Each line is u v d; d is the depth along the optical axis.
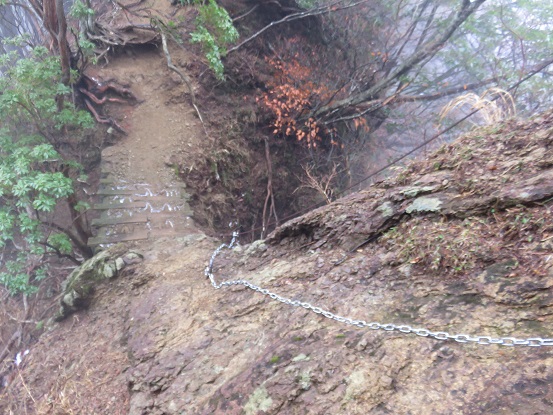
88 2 8.56
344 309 2.48
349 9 13.31
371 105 10.95
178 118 8.76
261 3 10.94
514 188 2.32
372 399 1.80
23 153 5.20
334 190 10.36
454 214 2.51
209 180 8.16
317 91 10.30
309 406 1.93
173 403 2.58
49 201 4.94
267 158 9.72
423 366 1.82
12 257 7.32
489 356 1.70
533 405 1.41
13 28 12.14
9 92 5.45
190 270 4.39
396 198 2.98
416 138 14.66
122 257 4.82
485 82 11.74
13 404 3.81
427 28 13.92
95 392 3.29
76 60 8.08
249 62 10.29
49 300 6.91
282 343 2.46
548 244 1.99
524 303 1.83
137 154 7.86
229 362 2.66
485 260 2.15
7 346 5.95
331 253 3.17
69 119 6.06
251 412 2.08
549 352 1.56
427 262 2.40
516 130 2.79
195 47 9.46
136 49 9.35
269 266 3.63
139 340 3.51
